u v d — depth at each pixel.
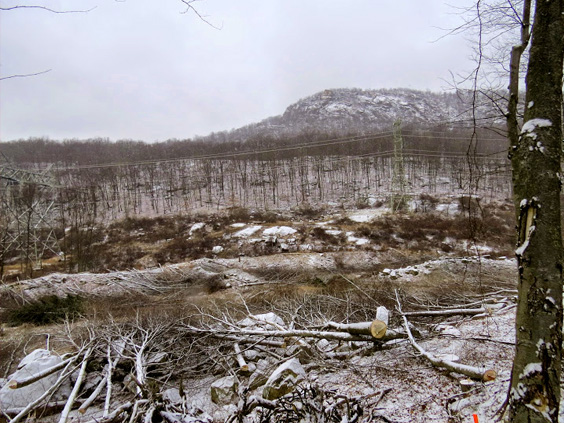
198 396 6.63
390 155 51.56
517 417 2.38
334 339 6.95
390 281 14.72
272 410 4.33
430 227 26.17
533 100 2.50
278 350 7.62
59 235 32.72
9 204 27.44
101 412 6.50
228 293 16.25
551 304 2.29
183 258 24.47
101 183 51.25
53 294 15.72
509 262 16.56
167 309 12.41
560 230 2.38
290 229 27.06
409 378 5.15
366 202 39.97
